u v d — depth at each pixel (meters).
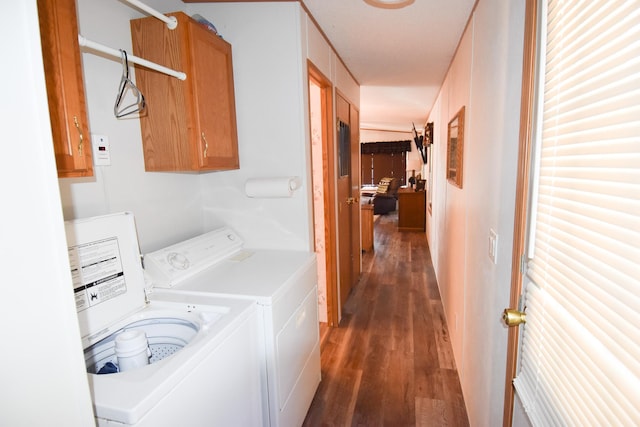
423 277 4.21
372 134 10.80
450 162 2.83
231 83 1.99
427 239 6.09
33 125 0.57
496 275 1.32
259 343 1.53
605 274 0.59
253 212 2.20
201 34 1.68
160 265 1.63
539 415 0.83
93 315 1.29
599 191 0.62
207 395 1.15
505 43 1.22
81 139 1.14
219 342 1.21
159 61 1.63
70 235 1.25
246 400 1.42
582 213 0.67
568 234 0.73
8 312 0.56
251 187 2.04
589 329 0.64
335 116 2.88
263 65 2.05
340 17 2.17
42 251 0.59
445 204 3.28
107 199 1.56
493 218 1.38
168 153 1.70
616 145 0.57
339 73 2.98
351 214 3.71
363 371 2.38
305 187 2.11
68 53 1.09
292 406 1.76
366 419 1.94
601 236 0.61
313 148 2.93
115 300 1.38
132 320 1.43
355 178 3.89
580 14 0.69
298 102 2.04
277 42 2.02
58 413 0.63
